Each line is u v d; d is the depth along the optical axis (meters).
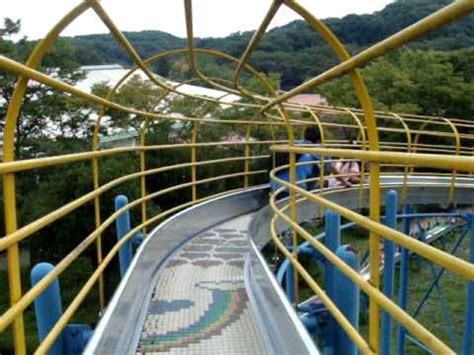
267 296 3.62
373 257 2.06
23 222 18.69
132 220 17.00
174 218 6.10
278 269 6.59
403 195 8.71
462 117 30.72
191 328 3.57
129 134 25.77
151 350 3.25
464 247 21.66
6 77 23.02
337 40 2.40
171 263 5.09
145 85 25.27
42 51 2.53
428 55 33.53
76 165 19.45
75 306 2.71
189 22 3.85
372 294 1.93
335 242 5.03
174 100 23.89
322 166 7.35
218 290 4.33
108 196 17.83
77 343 3.19
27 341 13.90
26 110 24.72
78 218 18.08
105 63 44.34
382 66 32.78
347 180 9.16
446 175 9.99
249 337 3.42
